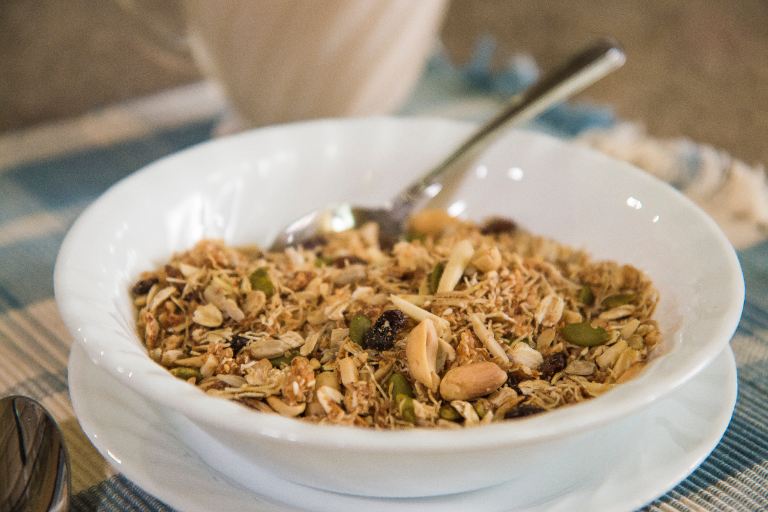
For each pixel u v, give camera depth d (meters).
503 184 0.35
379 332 0.27
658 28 0.53
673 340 0.26
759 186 0.40
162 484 0.24
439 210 0.35
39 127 0.46
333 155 0.35
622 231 0.32
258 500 0.24
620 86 0.48
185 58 0.47
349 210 0.35
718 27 0.53
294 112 0.42
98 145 0.44
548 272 0.31
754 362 0.31
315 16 0.38
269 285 0.30
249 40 0.39
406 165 0.36
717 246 0.28
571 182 0.34
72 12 0.52
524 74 0.50
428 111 0.47
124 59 0.50
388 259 0.32
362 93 0.42
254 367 0.27
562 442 0.22
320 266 0.32
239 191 0.34
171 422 0.26
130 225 0.30
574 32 0.52
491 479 0.24
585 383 0.27
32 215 0.39
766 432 0.28
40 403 0.27
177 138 0.45
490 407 0.26
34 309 0.33
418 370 0.26
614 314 0.29
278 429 0.22
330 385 0.26
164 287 0.30
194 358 0.28
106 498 0.26
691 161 0.42
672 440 0.25
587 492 0.24
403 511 0.24
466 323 0.28
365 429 0.22
